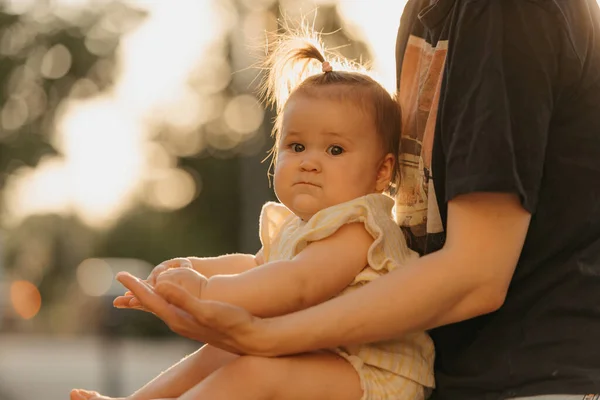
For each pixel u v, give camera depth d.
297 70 4.68
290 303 3.70
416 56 4.18
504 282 3.48
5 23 35.03
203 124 56.88
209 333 3.48
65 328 49.91
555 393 3.51
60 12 36.19
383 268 3.83
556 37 3.58
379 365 3.78
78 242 64.12
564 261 3.63
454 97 3.59
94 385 24.12
